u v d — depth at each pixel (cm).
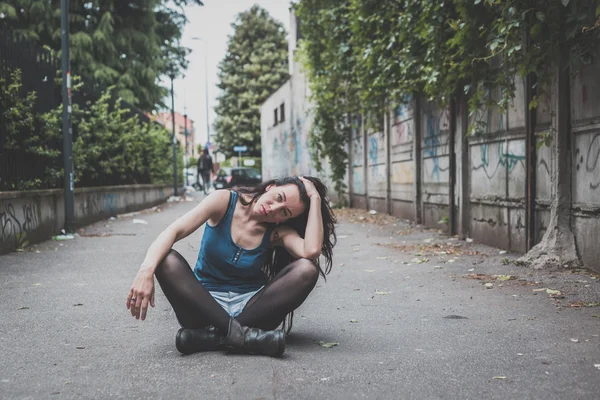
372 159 1738
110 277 704
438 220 1179
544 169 749
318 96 1845
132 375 341
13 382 331
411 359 371
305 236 383
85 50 2948
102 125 1518
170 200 2831
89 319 489
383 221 1415
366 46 1244
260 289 390
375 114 1554
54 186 1194
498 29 689
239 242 385
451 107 1044
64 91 1154
